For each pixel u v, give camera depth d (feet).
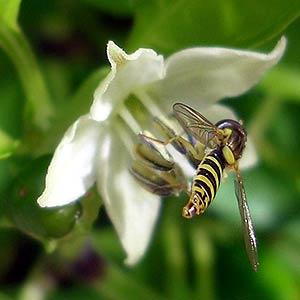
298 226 0.42
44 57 0.42
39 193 0.30
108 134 0.30
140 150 0.30
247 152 0.31
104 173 0.31
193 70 0.30
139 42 0.32
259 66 0.29
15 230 0.41
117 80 0.29
